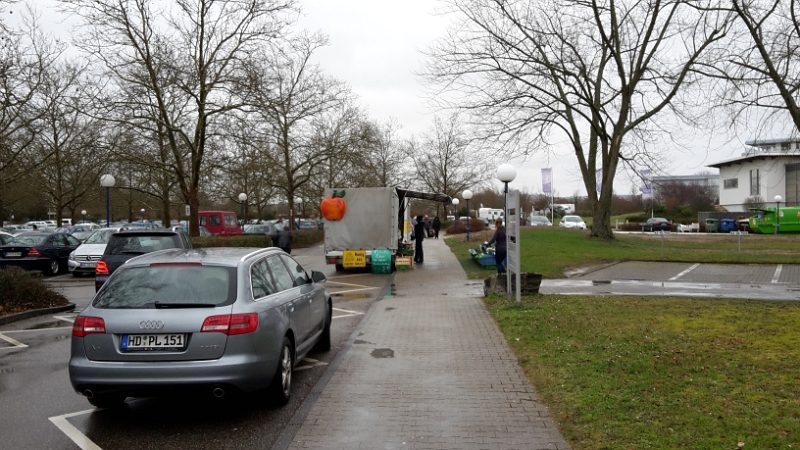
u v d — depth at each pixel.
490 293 12.73
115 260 12.29
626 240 29.41
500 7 22.80
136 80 23.30
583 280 16.03
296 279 6.93
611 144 25.94
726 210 60.53
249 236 28.95
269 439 4.79
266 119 24.84
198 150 25.20
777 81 12.26
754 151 15.94
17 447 4.65
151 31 23.27
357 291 14.97
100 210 56.97
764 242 31.42
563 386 5.79
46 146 24.34
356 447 4.48
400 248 21.66
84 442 4.76
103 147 22.70
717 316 9.51
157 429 5.04
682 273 17.50
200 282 5.35
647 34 22.80
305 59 34.69
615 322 9.00
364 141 37.19
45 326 10.27
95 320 5.02
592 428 4.61
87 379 4.92
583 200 86.25
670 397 5.26
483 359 7.22
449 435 4.70
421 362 7.12
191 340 4.94
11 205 42.16
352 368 6.87
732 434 4.34
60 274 20.41
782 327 8.48
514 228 10.80
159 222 53.81
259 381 5.16
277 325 5.53
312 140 38.97
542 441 4.54
